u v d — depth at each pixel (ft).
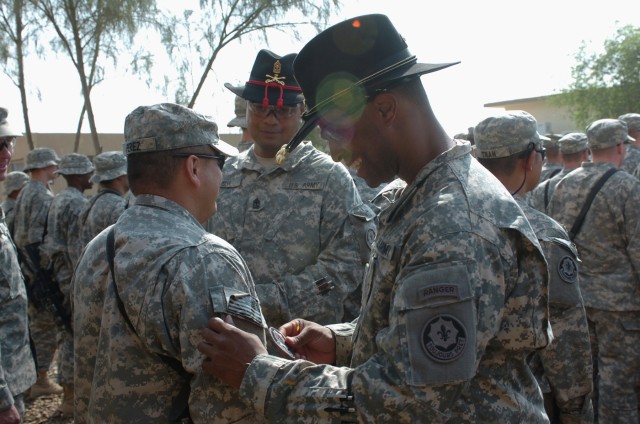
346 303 10.53
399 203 5.74
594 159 15.70
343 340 7.52
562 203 15.31
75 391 6.93
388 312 5.66
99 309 6.58
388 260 5.53
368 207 10.61
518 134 9.50
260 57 10.59
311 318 9.84
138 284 6.05
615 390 14.48
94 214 18.40
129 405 6.15
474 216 5.24
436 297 4.99
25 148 70.18
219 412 5.94
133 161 6.64
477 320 5.00
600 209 14.51
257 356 5.71
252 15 43.73
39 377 20.66
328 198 10.41
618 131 15.38
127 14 43.06
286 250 10.27
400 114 5.68
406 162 5.80
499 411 5.37
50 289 19.34
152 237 6.18
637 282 14.35
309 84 5.96
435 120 5.87
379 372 5.20
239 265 6.36
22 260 19.67
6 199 28.60
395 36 5.74
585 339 9.25
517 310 5.38
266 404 5.53
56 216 20.30
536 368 10.05
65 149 71.00
